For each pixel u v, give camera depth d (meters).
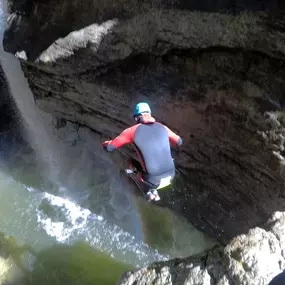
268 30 4.93
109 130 7.36
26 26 6.46
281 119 5.25
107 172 8.44
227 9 5.06
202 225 7.48
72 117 7.70
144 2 5.47
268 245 4.90
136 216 7.99
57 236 7.90
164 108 6.25
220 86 5.67
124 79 6.31
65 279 7.22
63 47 6.11
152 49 5.87
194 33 5.39
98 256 7.59
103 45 5.93
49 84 7.06
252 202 6.32
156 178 4.45
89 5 5.89
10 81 8.47
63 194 8.52
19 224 8.09
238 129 5.76
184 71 5.96
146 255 7.53
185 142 6.59
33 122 8.82
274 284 4.36
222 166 6.43
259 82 5.36
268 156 5.58
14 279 7.17
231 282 4.59
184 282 4.70
